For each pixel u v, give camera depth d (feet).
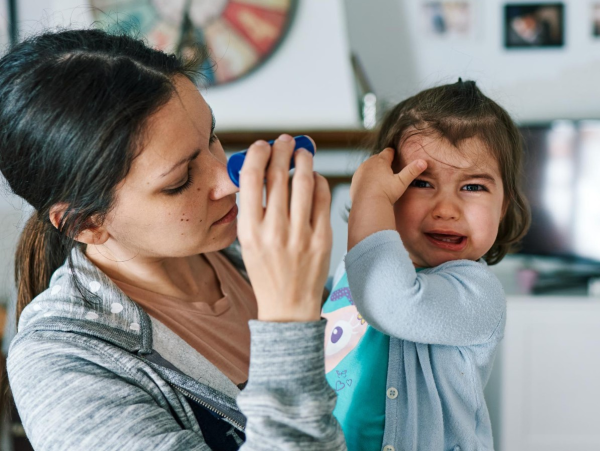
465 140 3.08
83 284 2.65
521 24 8.66
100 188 2.31
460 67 8.75
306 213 2.10
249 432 2.01
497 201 3.12
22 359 2.43
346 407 2.94
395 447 2.78
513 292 8.06
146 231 2.47
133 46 2.56
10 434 5.50
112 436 2.17
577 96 8.75
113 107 2.23
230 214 2.69
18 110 2.34
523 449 7.91
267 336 2.06
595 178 8.09
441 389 2.87
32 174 2.41
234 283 3.41
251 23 8.48
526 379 7.86
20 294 3.21
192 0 8.42
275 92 8.61
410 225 3.10
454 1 8.62
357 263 2.60
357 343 3.05
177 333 2.83
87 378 2.32
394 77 8.80
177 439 2.20
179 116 2.36
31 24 8.46
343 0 8.39
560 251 8.43
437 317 2.57
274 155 2.18
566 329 7.74
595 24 8.63
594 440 7.83
